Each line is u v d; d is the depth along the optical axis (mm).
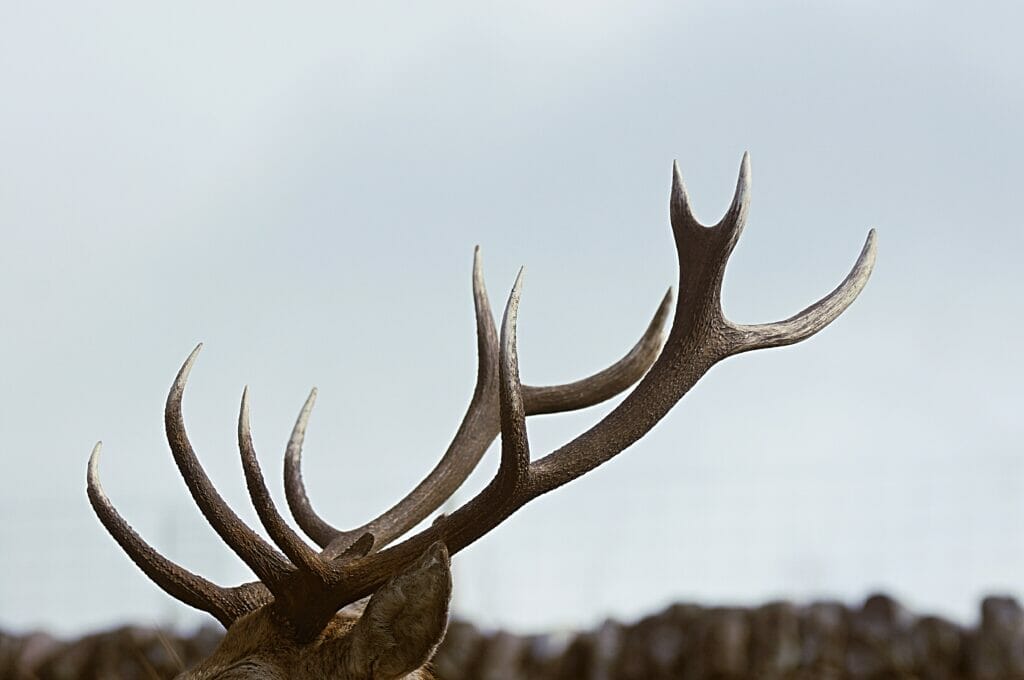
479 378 7445
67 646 13156
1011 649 11688
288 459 7387
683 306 6508
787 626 12102
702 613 12398
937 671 11836
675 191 6629
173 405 6211
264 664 5953
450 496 7172
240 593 6422
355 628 5797
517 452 6043
